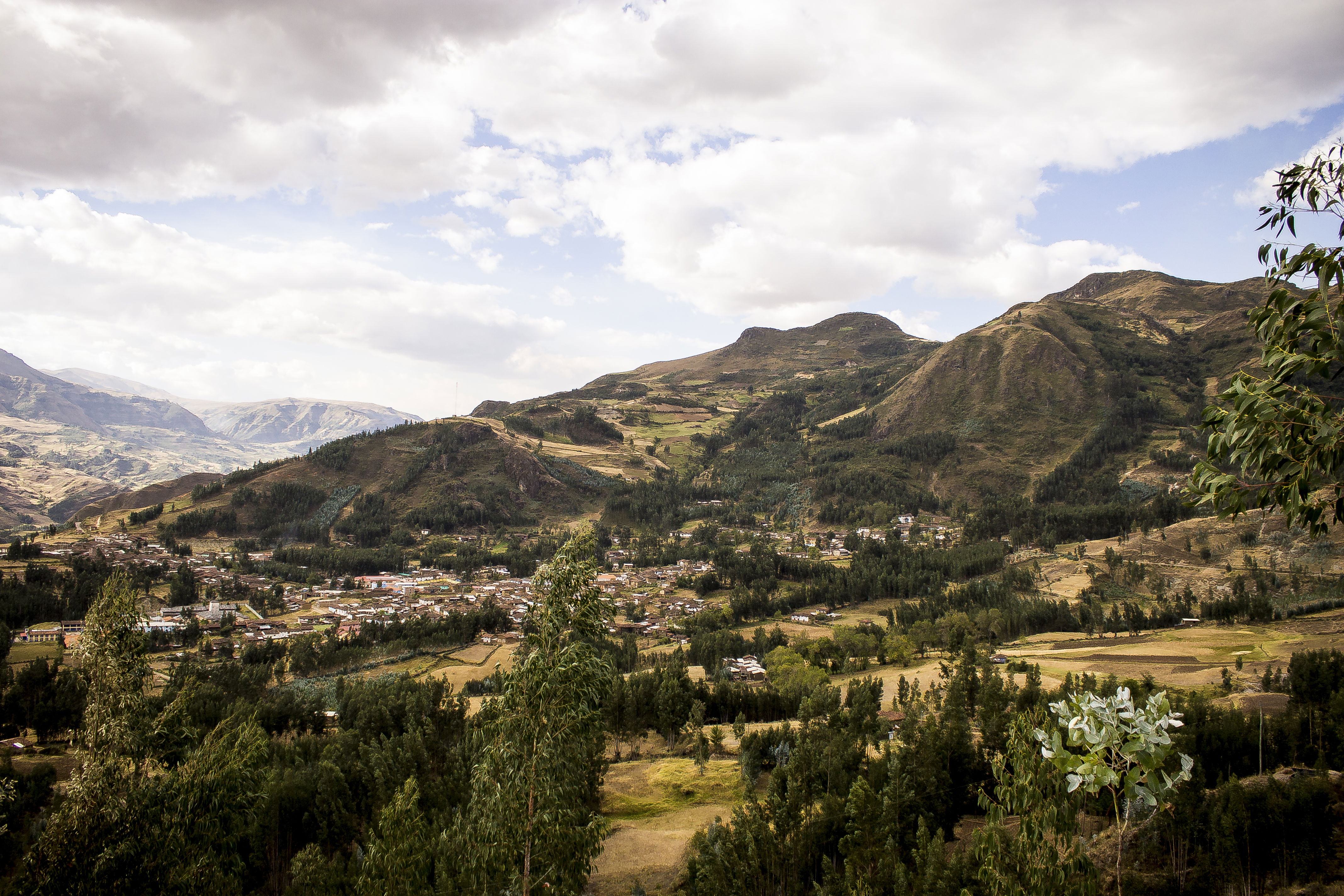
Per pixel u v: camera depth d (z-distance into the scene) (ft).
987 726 211.61
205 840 86.22
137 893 79.87
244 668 375.45
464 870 81.00
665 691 290.97
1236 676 318.86
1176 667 351.05
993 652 417.28
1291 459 32.55
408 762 214.07
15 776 201.98
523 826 73.05
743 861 149.07
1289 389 32.53
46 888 76.48
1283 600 483.92
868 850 141.28
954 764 194.49
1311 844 128.67
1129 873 131.85
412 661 442.50
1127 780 35.06
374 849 107.34
